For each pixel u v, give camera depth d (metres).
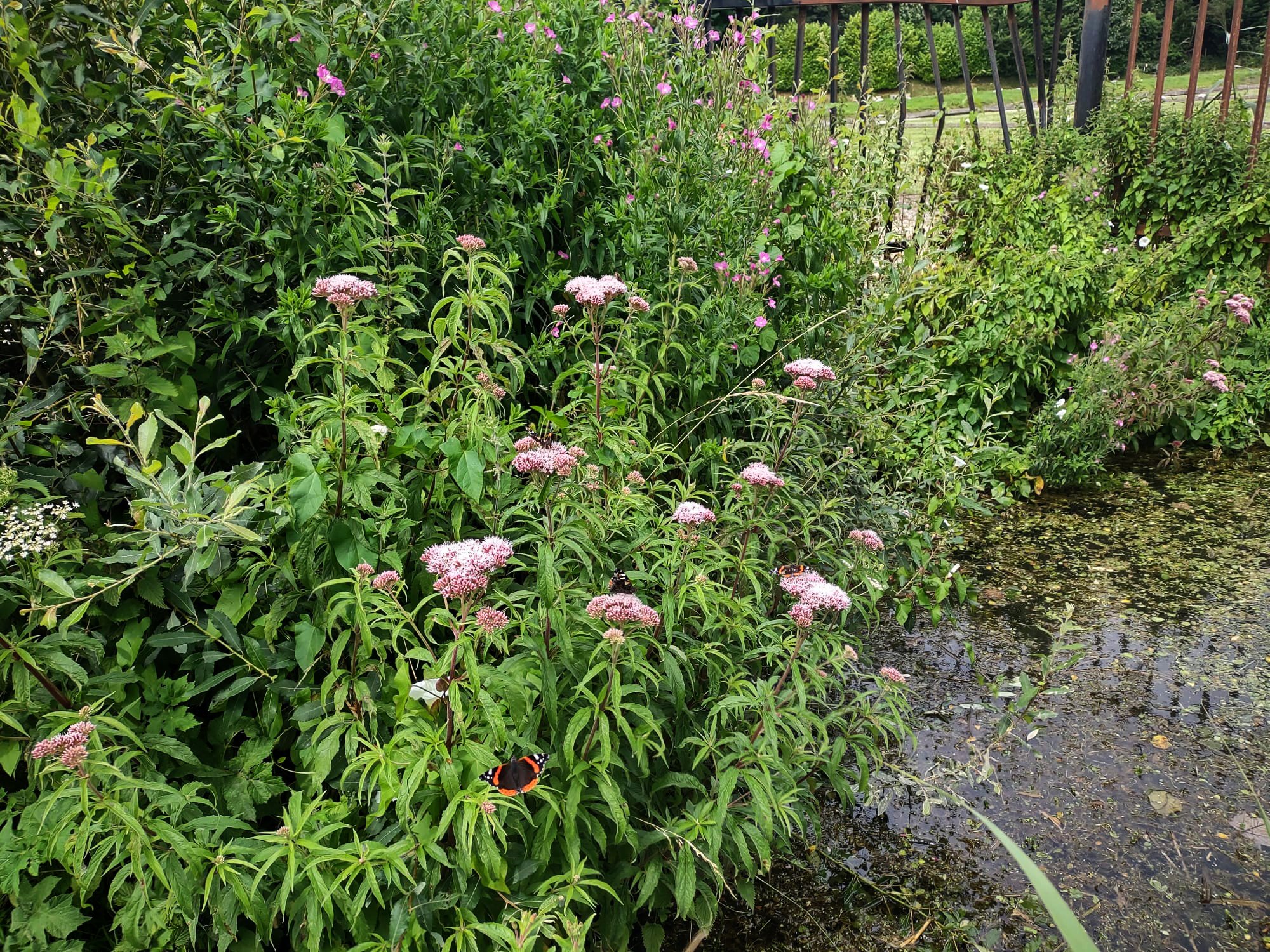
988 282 5.38
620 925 2.27
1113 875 2.69
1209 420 5.54
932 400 5.33
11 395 2.49
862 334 4.11
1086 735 3.26
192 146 2.67
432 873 1.88
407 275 2.76
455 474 2.20
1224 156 6.09
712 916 2.31
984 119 12.22
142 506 2.08
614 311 3.46
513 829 2.02
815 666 2.51
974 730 3.29
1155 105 6.36
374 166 2.88
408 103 3.24
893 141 5.98
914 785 3.04
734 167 4.08
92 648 2.09
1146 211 6.61
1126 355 5.27
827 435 3.90
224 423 2.90
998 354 5.39
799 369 3.08
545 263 3.62
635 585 2.49
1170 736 3.24
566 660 2.07
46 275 2.59
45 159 2.36
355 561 2.16
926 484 4.03
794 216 4.33
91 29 2.63
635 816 2.31
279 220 2.69
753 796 2.26
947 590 3.57
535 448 2.35
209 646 2.26
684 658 2.25
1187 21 18.58
